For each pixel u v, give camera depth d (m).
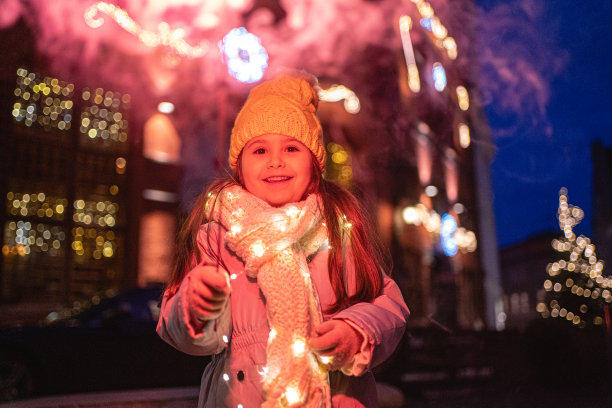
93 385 6.36
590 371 8.48
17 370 6.14
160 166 11.95
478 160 19.77
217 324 1.61
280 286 1.53
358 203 1.90
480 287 18.92
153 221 11.70
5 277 9.95
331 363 1.48
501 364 8.62
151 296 7.05
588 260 11.77
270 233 1.57
